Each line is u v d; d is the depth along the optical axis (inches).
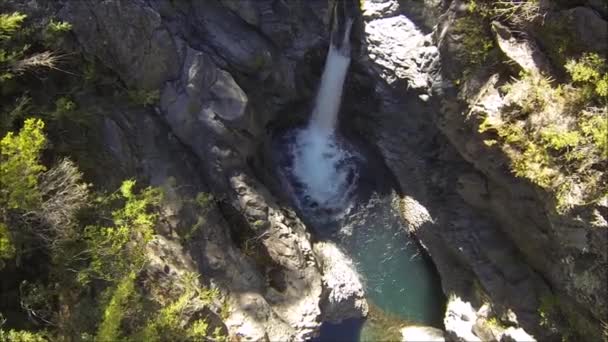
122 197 481.7
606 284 419.5
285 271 554.3
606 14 396.5
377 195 618.8
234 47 530.9
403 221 610.9
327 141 641.6
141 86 503.5
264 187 565.0
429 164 557.3
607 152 390.3
